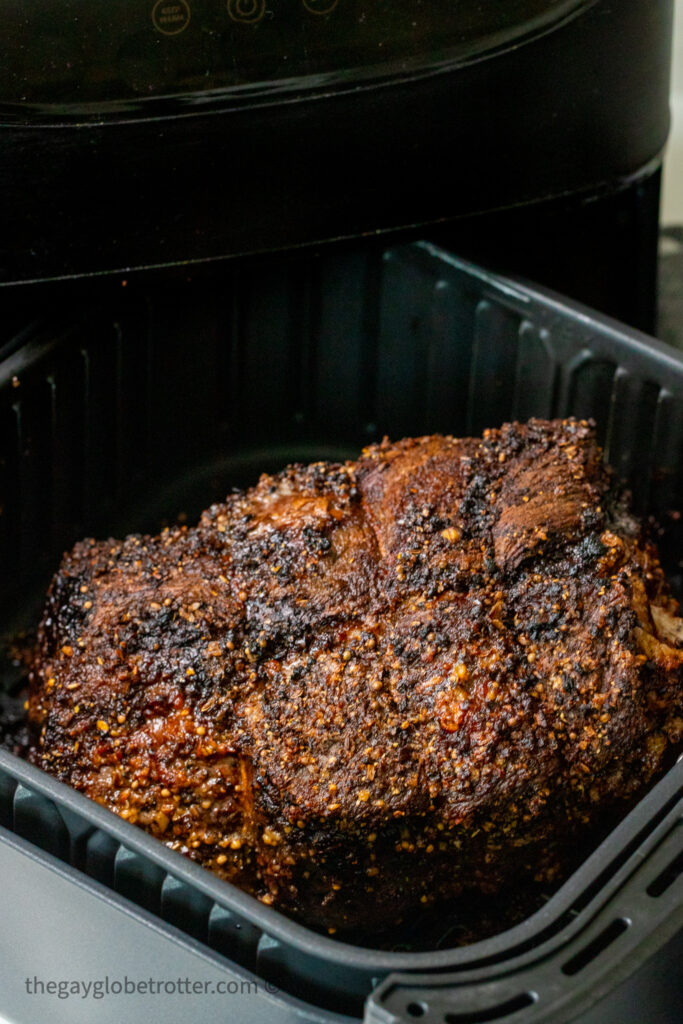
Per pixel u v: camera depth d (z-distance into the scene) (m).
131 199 0.77
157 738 0.72
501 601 0.72
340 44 0.76
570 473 0.74
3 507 0.82
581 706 0.70
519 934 0.63
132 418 0.86
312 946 0.63
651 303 0.91
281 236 0.80
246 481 0.91
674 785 0.67
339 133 0.78
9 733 0.83
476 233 0.86
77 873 0.67
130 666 0.72
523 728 0.70
